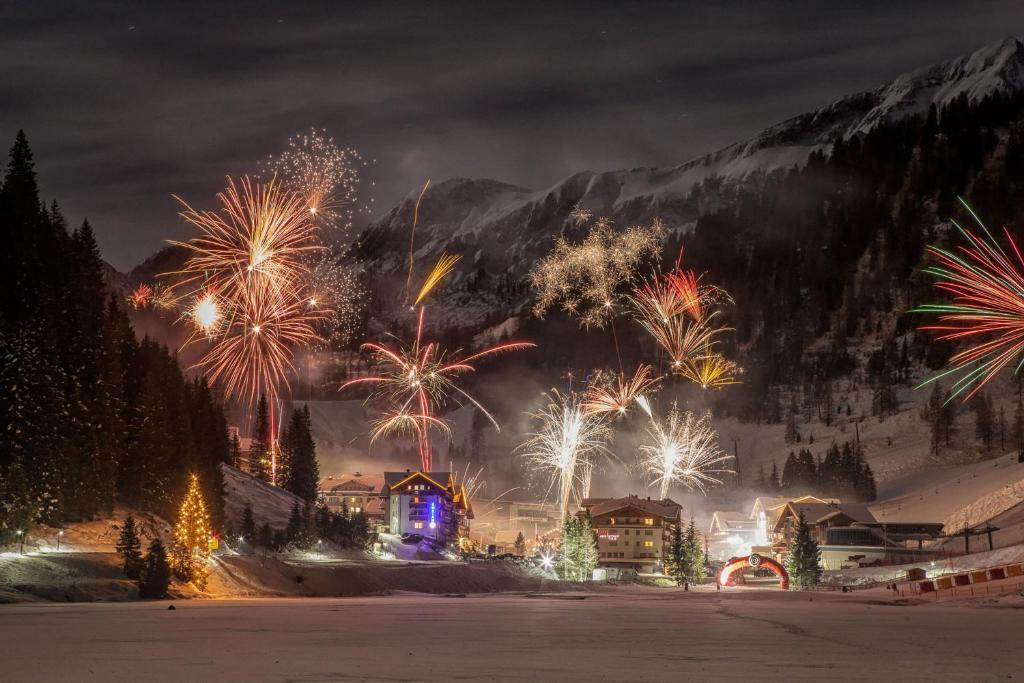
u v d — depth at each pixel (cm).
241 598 7975
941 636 4606
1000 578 9488
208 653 3145
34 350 8750
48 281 11188
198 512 8438
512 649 3525
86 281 12388
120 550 7638
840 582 14388
